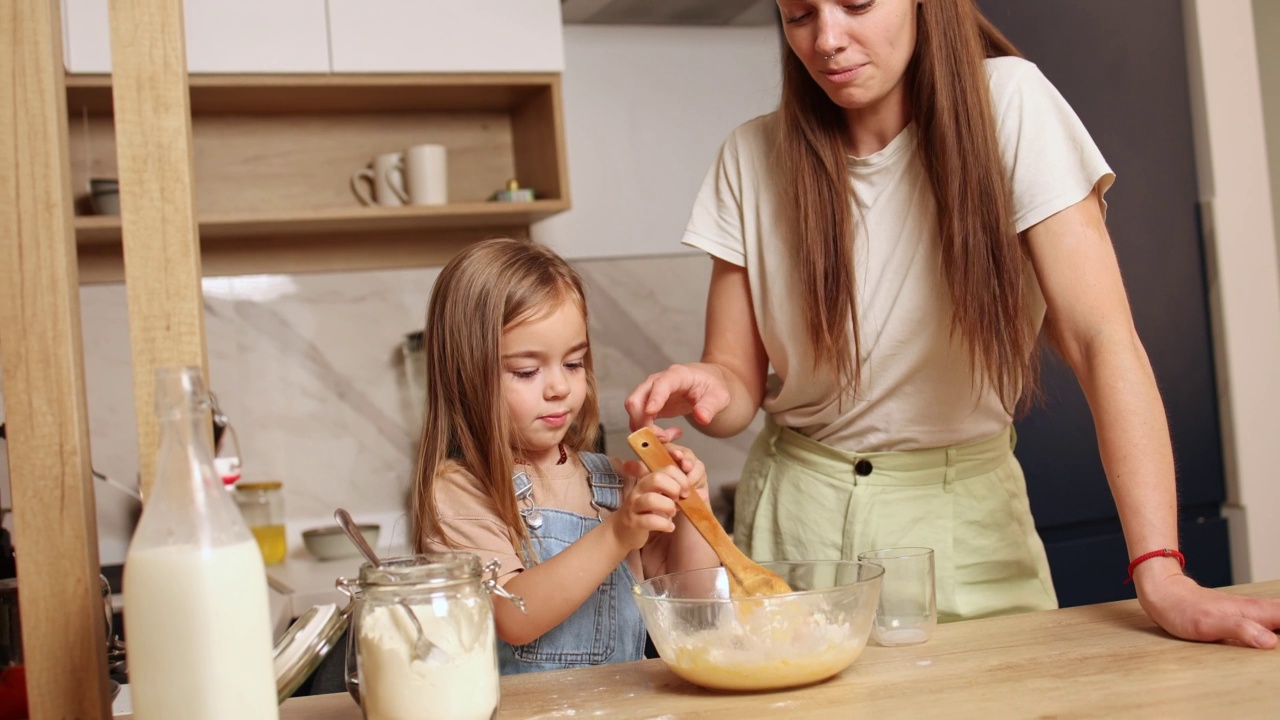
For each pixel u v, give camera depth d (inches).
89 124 101.1
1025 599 55.8
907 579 39.5
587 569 41.2
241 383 107.1
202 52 92.8
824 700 33.3
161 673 27.3
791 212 55.1
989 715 30.6
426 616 30.5
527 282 48.0
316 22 95.3
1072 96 99.4
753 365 59.8
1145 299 101.2
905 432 54.7
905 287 52.7
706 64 114.6
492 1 98.8
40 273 30.3
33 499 30.3
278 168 106.3
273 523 100.1
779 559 58.2
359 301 109.3
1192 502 102.7
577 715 33.5
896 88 51.6
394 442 109.8
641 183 113.4
